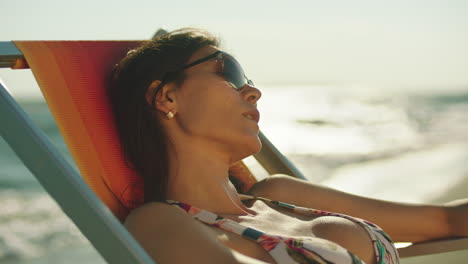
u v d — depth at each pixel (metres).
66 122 1.45
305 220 1.38
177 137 1.41
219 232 1.21
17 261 5.65
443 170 7.70
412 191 6.43
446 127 13.64
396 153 9.69
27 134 1.07
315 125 14.32
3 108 1.09
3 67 1.48
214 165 1.41
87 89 1.52
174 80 1.42
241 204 1.43
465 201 1.69
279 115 16.41
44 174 1.05
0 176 8.43
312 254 1.14
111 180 1.44
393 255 1.41
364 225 1.38
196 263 1.07
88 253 5.87
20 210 7.20
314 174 7.96
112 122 1.51
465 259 3.28
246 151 1.43
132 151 1.46
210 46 1.48
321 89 27.59
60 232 6.46
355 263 1.16
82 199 1.03
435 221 1.66
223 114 1.41
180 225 1.13
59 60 1.52
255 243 1.19
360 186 6.93
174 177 1.40
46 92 1.46
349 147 10.55
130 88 1.46
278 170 1.89
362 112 17.50
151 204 1.22
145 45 1.50
